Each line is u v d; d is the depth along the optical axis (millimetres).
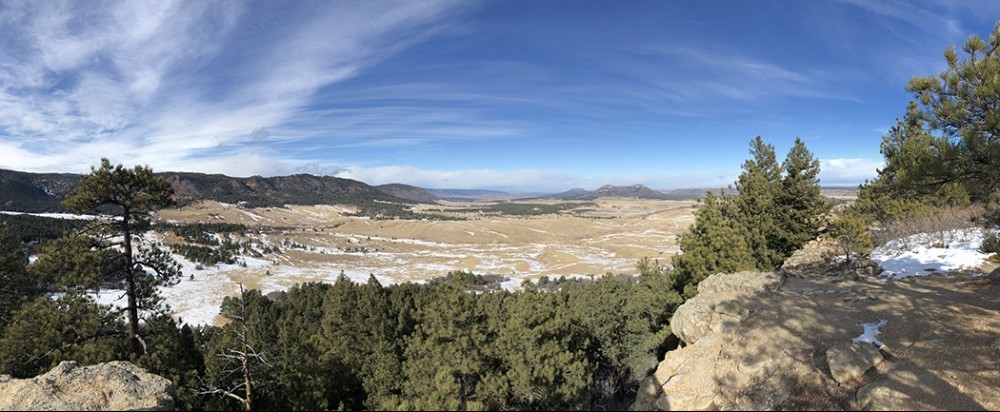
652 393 12766
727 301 15984
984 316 12109
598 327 24828
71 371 11383
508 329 17328
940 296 14102
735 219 25078
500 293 22672
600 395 18031
